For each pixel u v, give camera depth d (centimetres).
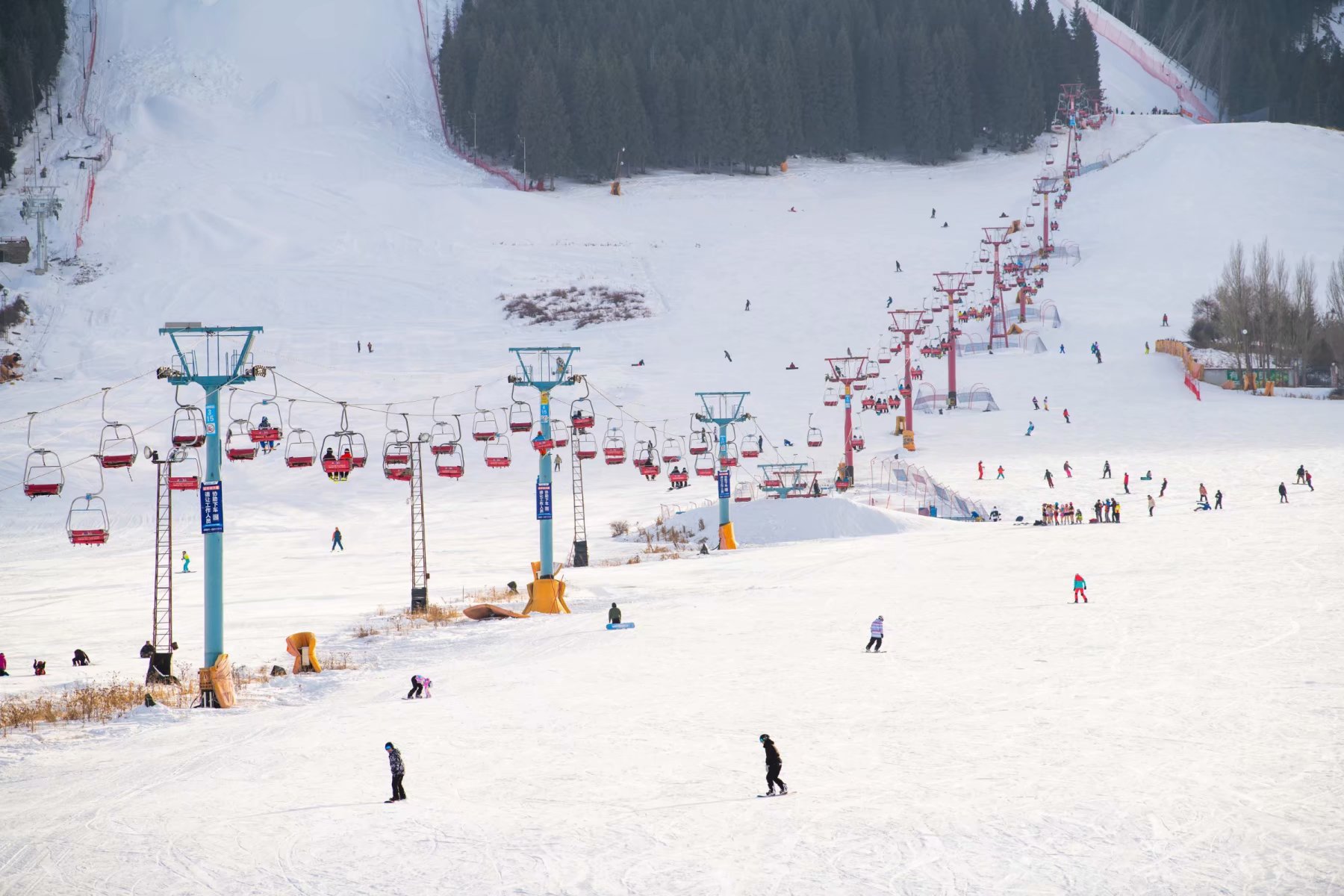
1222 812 1619
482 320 11994
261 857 1584
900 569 4512
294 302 12038
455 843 1625
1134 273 12594
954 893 1378
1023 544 5022
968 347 10838
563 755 2089
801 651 3020
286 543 6256
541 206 15600
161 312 11669
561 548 5878
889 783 1838
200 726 2473
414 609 4003
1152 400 8925
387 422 9050
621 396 9725
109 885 1500
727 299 12525
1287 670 2491
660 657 3025
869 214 15762
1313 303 9788
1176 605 3378
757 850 1555
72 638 3638
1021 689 2456
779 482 6900
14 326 11044
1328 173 14888
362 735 2294
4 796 1952
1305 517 5228
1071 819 1622
